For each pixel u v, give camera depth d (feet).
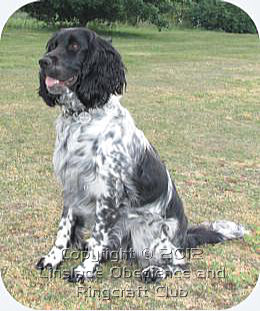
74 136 14.11
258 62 46.37
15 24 45.39
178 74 42.57
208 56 47.88
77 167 14.14
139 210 14.56
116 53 14.67
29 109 31.58
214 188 21.53
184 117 31.83
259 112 33.24
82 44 13.98
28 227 17.39
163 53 48.06
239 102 35.55
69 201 14.85
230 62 46.85
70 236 15.20
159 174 14.67
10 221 17.75
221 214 19.11
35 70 41.04
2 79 37.91
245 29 48.42
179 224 15.38
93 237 14.40
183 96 36.47
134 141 14.21
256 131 29.45
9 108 31.50
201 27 50.01
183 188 21.36
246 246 16.70
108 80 14.29
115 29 50.96
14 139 26.32
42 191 20.33
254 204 20.12
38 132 27.55
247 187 21.85
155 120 31.04
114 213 14.26
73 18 44.93
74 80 13.93
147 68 43.80
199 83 39.96
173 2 50.57
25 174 21.89
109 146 13.91
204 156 25.45
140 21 51.93
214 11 48.39
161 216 14.85
